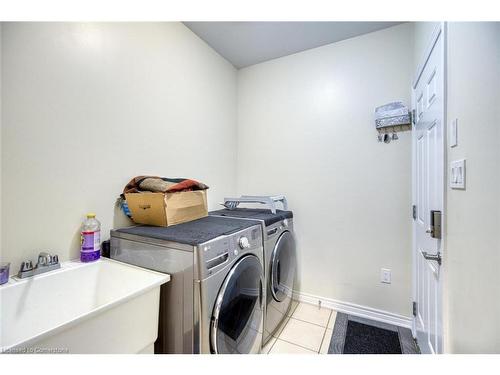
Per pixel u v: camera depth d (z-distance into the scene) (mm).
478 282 763
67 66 1155
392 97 1852
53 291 1009
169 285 1046
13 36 983
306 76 2219
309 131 2197
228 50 2242
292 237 2053
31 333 928
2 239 956
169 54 1750
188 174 1938
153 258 1103
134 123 1495
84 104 1228
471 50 799
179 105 1845
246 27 1910
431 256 1086
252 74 2518
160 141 1680
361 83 1972
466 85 830
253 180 2496
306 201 2205
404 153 1811
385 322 1856
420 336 1503
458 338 887
